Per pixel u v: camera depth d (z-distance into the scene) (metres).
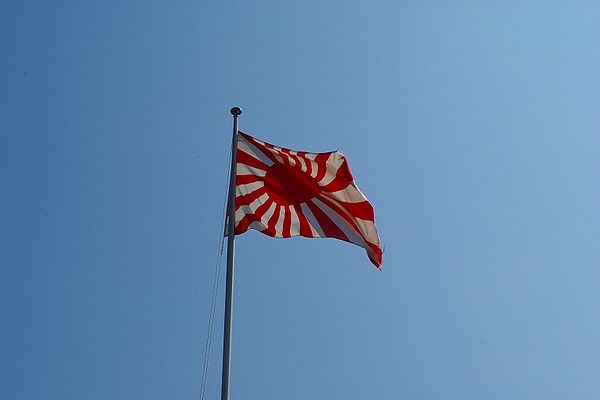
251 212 30.08
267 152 30.83
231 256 28.17
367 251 30.42
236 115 30.69
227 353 26.64
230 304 27.48
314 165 30.89
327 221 30.41
